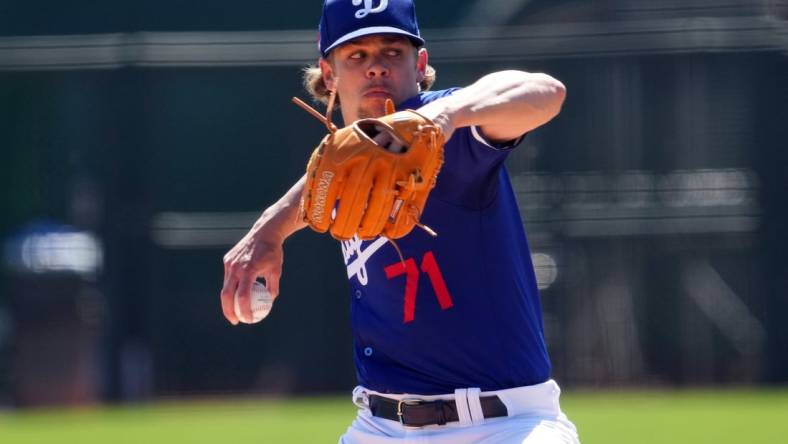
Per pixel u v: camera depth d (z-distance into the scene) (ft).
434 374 37.78
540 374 38.37
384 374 38.68
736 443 85.56
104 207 114.83
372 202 30.96
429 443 38.01
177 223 114.73
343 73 39.47
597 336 113.50
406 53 39.27
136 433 95.81
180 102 115.24
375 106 39.09
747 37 113.70
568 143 114.32
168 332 114.62
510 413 37.60
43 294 113.70
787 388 113.09
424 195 31.55
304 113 114.32
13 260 114.42
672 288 113.80
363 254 37.99
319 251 114.21
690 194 113.91
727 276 114.01
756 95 113.60
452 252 36.86
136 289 114.52
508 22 114.93
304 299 114.32
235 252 36.47
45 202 115.34
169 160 115.14
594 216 113.70
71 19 116.47
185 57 114.73
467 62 114.21
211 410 110.73
